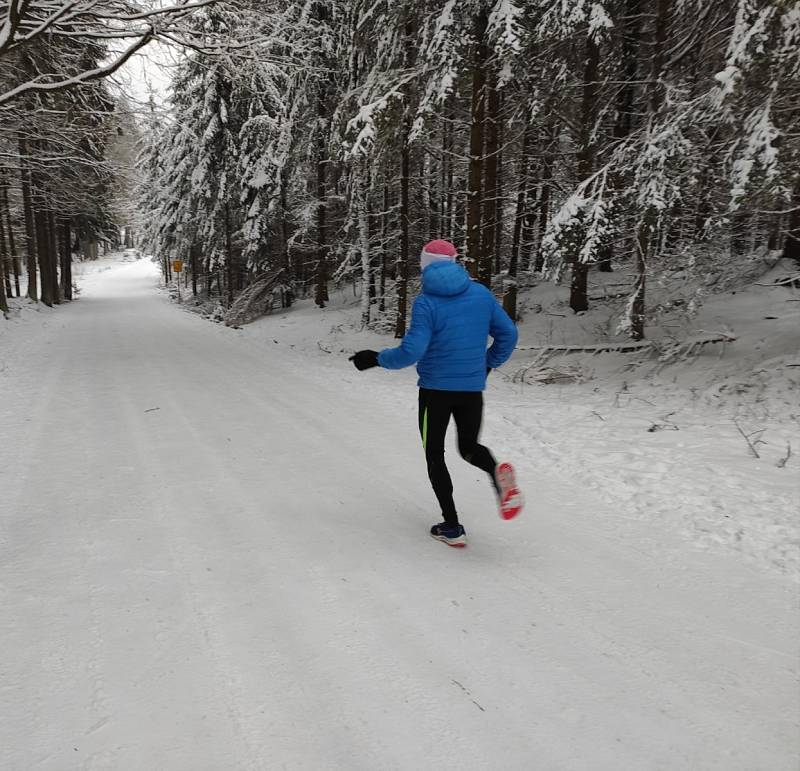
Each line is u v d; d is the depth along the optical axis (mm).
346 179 16375
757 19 5613
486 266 11977
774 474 4230
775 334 8406
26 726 1822
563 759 1729
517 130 12266
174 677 2084
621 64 10539
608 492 4094
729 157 6379
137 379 8695
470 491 4102
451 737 1816
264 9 9555
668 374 8289
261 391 7898
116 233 37688
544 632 2406
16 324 16547
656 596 2699
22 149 14438
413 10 9797
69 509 3664
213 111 22625
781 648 2295
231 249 24859
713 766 1704
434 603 2623
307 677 2100
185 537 3279
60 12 7297
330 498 3932
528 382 9109
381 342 14875
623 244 10281
